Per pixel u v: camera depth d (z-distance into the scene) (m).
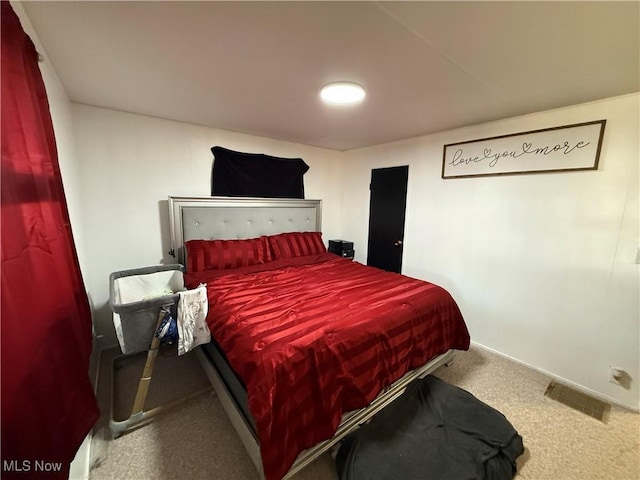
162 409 1.69
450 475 1.26
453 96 1.84
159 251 2.60
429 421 1.58
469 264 2.64
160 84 1.72
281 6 0.99
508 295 2.39
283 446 1.14
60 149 1.61
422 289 2.12
